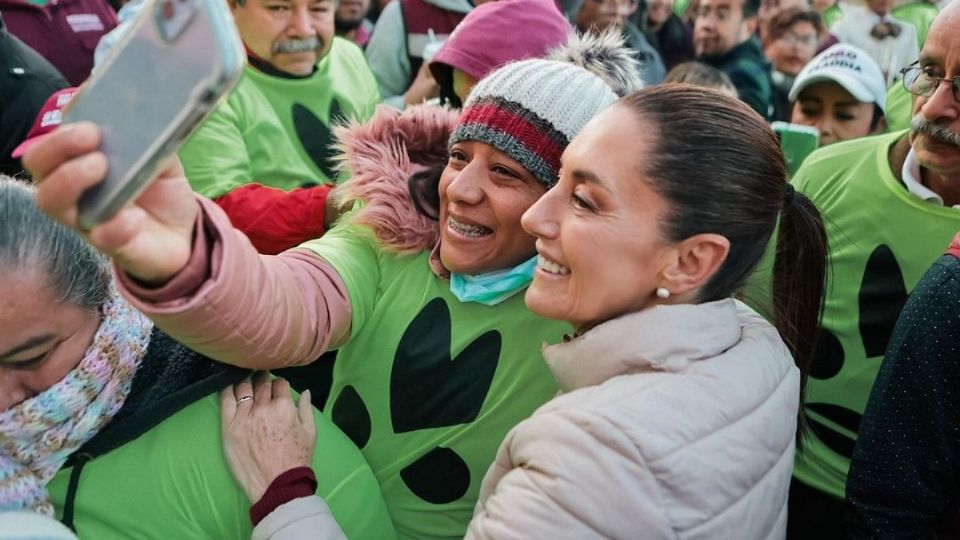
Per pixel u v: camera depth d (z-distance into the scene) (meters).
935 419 1.09
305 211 1.50
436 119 1.20
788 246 1.06
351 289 1.10
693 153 0.84
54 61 2.55
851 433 1.51
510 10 1.55
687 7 3.61
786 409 0.89
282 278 0.95
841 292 1.50
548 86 1.05
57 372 0.88
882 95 2.15
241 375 1.02
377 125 1.19
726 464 0.80
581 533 0.76
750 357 0.89
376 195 1.14
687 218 0.84
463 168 1.09
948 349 1.07
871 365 1.48
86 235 0.69
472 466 1.12
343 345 1.15
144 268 0.74
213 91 0.61
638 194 0.84
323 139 1.77
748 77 3.01
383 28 2.64
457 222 1.10
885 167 1.49
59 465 0.93
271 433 0.99
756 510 0.83
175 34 0.62
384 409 1.14
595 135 0.87
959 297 1.07
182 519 0.95
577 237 0.86
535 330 1.11
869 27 3.25
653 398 0.81
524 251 1.10
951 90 1.30
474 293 1.12
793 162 1.99
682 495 0.78
